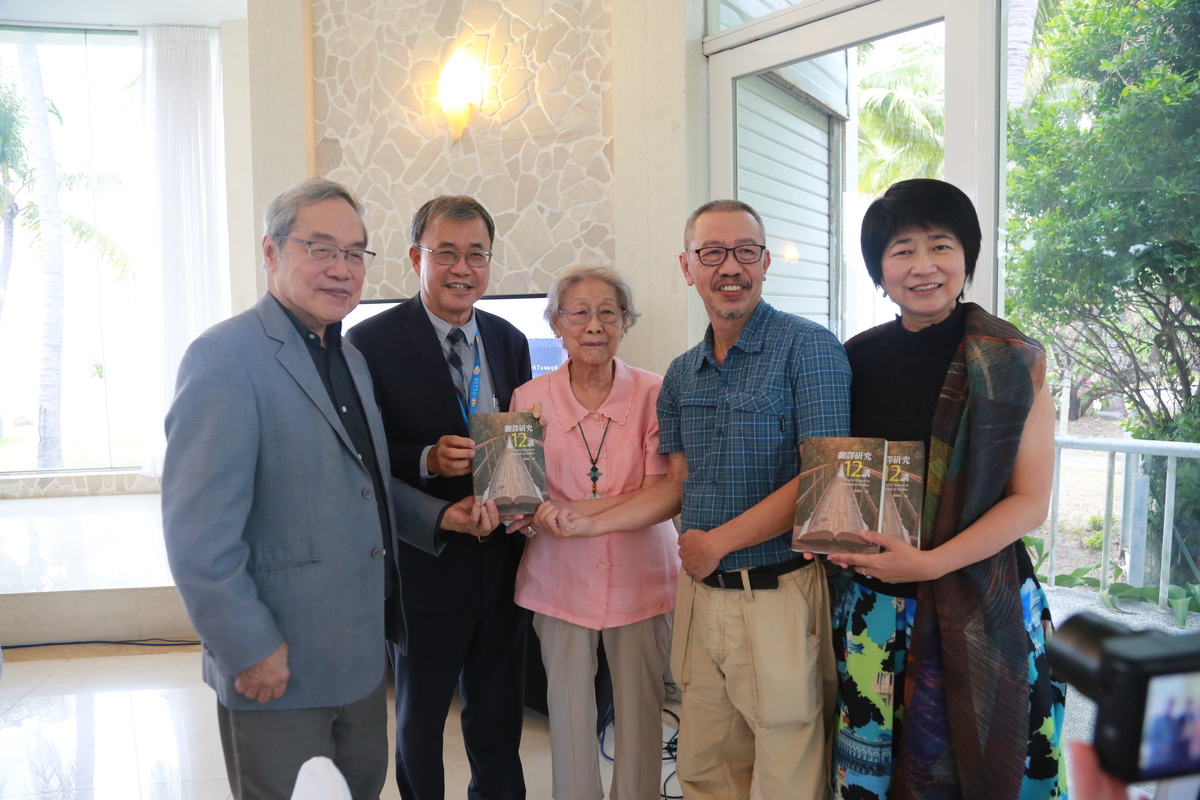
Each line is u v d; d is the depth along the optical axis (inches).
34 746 106.3
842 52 98.9
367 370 63.1
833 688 59.4
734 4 112.2
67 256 285.3
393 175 140.3
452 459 67.0
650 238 116.6
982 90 84.4
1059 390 83.3
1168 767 13.6
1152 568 78.5
